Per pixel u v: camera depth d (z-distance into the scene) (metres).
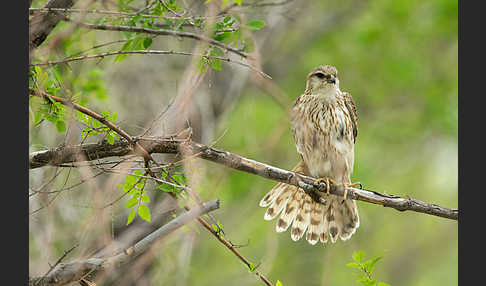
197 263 14.77
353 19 18.95
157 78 13.02
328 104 11.82
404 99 19.52
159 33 8.18
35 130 10.15
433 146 20.47
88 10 8.02
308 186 9.98
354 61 18.84
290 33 18.27
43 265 9.18
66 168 9.45
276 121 15.77
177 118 8.93
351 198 10.21
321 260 16.64
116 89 12.69
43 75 7.98
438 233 21.25
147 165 8.37
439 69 19.69
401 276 20.80
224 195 13.49
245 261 8.88
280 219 11.66
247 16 11.70
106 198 8.54
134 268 10.34
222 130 14.25
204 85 13.09
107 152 8.45
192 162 8.62
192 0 9.48
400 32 18.27
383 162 19.92
